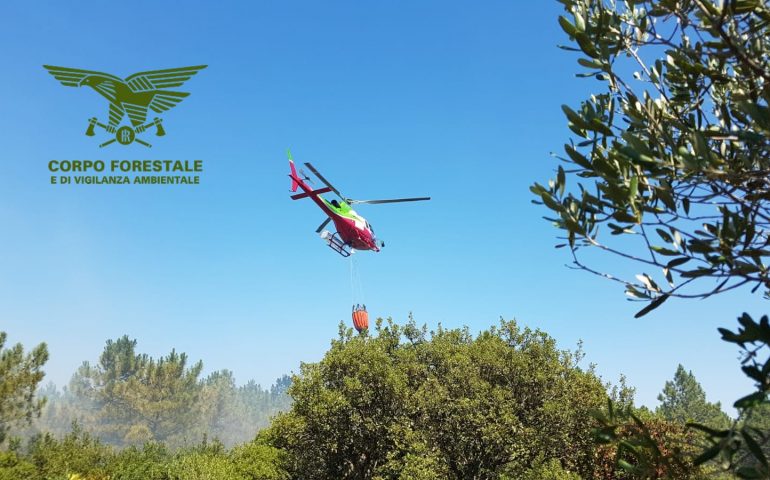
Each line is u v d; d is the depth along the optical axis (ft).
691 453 9.52
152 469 80.64
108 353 278.26
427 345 83.20
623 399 69.21
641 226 10.25
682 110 12.32
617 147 10.53
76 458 84.94
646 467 9.90
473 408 65.87
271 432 90.58
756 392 7.93
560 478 54.95
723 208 10.11
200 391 294.66
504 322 77.66
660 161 9.45
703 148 9.26
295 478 82.33
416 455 66.18
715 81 11.21
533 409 69.51
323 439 73.87
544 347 73.15
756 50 10.48
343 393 73.41
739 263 9.50
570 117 11.01
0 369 77.00
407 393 71.92
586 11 11.63
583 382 68.44
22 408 78.74
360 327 87.97
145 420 255.91
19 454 79.10
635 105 11.44
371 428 71.31
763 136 8.93
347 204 87.15
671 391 246.88
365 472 77.41
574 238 10.64
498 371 71.31
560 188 10.66
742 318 7.93
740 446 8.40
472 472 68.90
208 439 299.58
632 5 11.76
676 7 10.66
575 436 63.62
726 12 9.35
